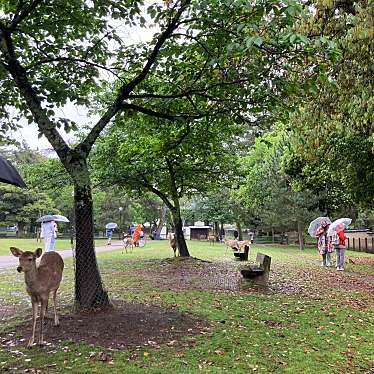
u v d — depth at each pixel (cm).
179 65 863
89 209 768
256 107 830
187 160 1731
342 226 1697
